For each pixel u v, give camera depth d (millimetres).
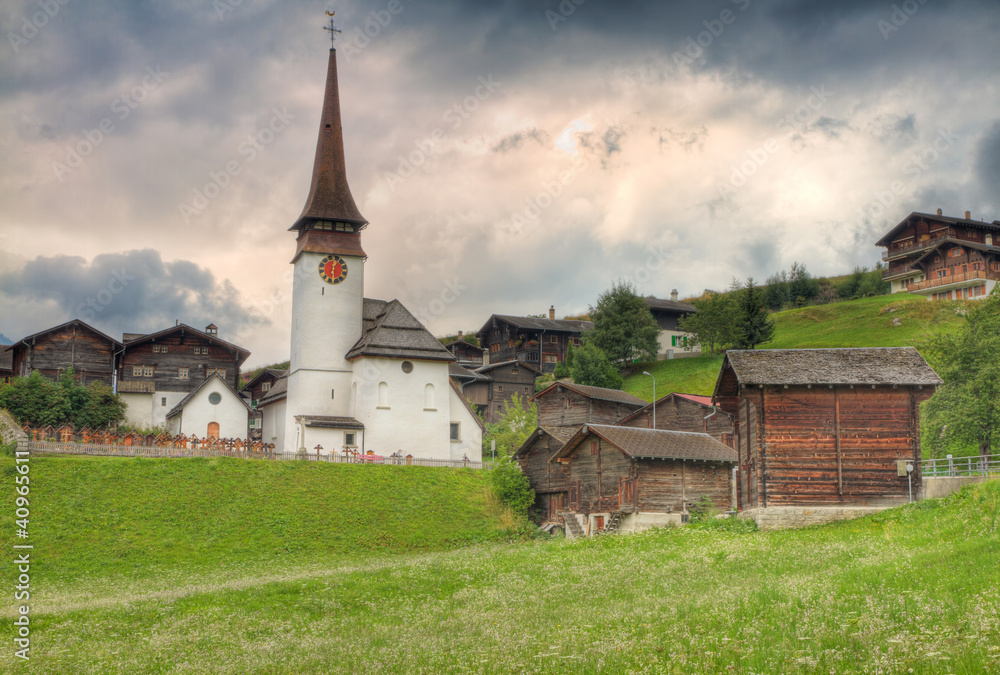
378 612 26000
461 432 71188
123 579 36750
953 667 13836
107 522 43812
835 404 39469
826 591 20422
